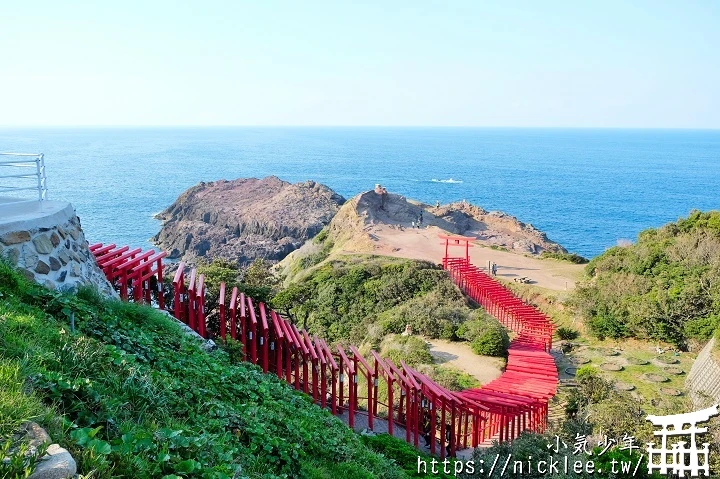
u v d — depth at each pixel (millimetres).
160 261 20828
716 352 29484
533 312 41250
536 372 29672
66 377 6918
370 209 71438
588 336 39438
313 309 44688
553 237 105938
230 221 98500
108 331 11008
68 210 15383
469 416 25031
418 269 47375
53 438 5492
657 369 32875
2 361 6535
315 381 20562
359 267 48844
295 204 101000
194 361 12375
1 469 4695
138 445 6109
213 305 22922
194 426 8195
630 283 40969
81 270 14773
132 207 128250
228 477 6445
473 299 44188
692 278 38531
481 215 80312
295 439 10547
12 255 12352
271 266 73438
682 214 129250
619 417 19062
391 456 16312
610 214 130750
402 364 23219
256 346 20422
